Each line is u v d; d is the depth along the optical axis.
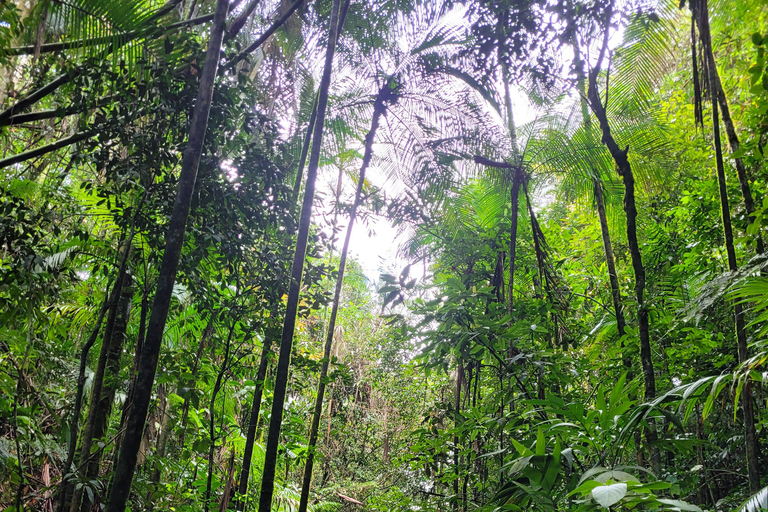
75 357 4.37
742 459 4.18
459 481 4.95
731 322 3.75
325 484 10.04
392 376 10.52
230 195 3.19
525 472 1.92
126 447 2.09
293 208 3.65
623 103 5.07
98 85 2.96
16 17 2.65
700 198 4.14
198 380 3.71
